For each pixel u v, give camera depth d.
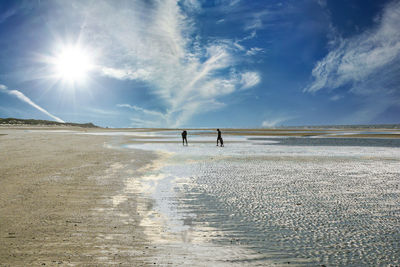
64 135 50.81
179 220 7.07
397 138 50.97
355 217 7.36
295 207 8.24
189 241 5.78
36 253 5.04
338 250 5.40
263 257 5.09
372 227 6.64
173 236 6.04
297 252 5.31
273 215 7.49
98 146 28.66
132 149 26.23
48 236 5.85
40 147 25.62
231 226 6.68
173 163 17.27
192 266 4.70
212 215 7.48
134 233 6.16
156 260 4.89
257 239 5.92
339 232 6.33
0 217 6.96
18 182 10.92
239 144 35.38
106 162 16.94
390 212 7.79
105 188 10.35
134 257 4.99
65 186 10.48
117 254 5.10
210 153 23.53
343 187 10.88
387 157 20.91
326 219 7.20
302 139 48.19
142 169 14.77
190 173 13.78
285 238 5.98
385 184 11.45
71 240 5.67
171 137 52.56
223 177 12.81
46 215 7.19
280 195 9.61
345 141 42.41
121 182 11.45
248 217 7.33
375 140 44.94
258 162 17.97
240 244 5.65
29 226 6.39
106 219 7.03
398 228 6.58
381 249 5.45
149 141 39.41
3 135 48.16
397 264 4.84
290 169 15.19
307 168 15.55
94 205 8.22
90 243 5.56
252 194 9.73
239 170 14.78
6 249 5.18
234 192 10.02
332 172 14.30
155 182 11.60
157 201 8.79
